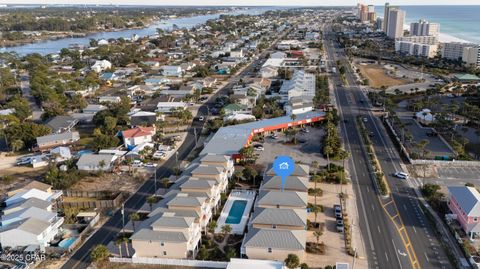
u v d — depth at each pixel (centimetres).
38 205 12062
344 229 11412
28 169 16225
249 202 12875
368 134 19325
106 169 15700
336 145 17012
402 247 10631
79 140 19088
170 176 15188
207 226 11556
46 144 18200
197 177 12838
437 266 9862
